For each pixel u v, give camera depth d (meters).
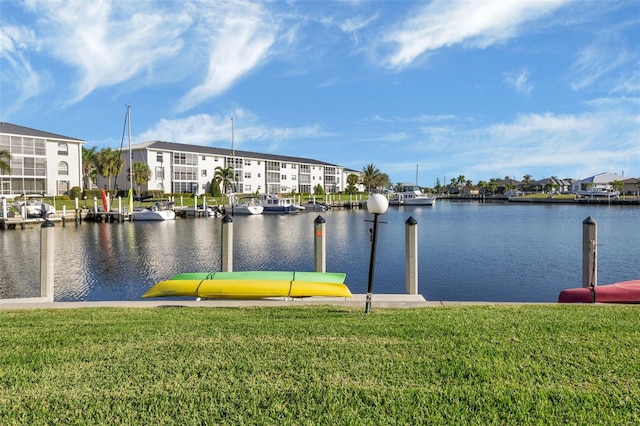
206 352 5.09
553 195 123.81
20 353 5.11
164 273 19.62
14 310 7.77
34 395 4.02
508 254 24.58
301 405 3.78
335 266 21.23
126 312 7.48
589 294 8.50
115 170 71.81
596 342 5.25
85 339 5.65
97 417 3.61
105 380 4.33
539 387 4.04
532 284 17.22
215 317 6.95
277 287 8.55
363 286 16.83
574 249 26.42
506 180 166.88
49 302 8.66
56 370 4.59
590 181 123.69
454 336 5.59
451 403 3.79
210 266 21.34
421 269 20.22
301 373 4.45
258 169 96.81
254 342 5.44
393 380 4.26
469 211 73.19
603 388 4.01
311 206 73.75
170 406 3.78
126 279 18.30
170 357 4.94
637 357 4.74
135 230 39.56
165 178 78.94
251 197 76.75
